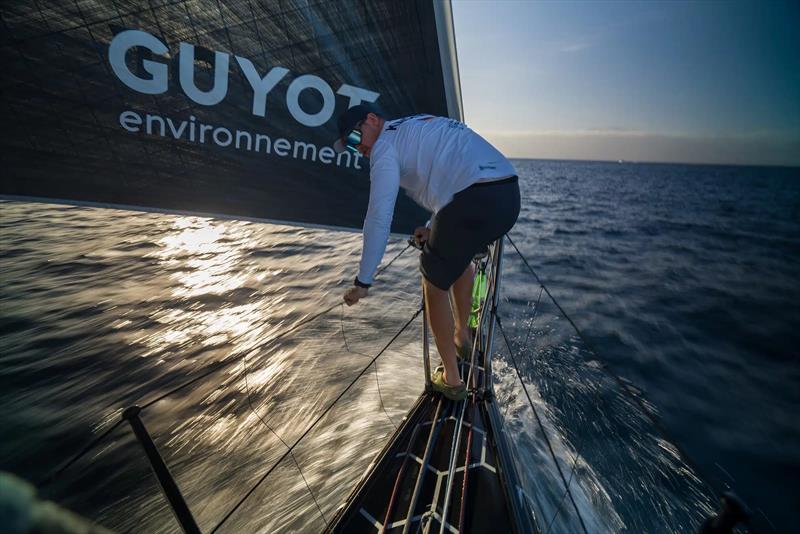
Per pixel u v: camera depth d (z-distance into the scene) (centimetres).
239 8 138
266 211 165
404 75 162
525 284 682
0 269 621
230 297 506
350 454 230
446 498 122
